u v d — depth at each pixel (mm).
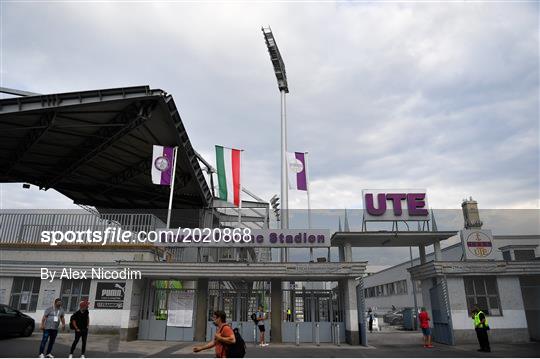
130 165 31578
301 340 18812
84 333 12422
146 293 19406
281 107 26109
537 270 18844
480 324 15875
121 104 22734
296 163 23531
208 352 14930
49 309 12398
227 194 23594
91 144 27547
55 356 12820
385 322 36375
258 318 17719
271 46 26281
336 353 15109
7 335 17125
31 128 23938
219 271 18219
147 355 13906
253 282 20672
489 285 19172
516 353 15273
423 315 17859
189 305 19219
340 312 19438
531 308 20188
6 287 20453
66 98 21781
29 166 31844
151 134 26312
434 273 19094
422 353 15281
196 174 30000
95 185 35969
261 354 14609
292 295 19781
